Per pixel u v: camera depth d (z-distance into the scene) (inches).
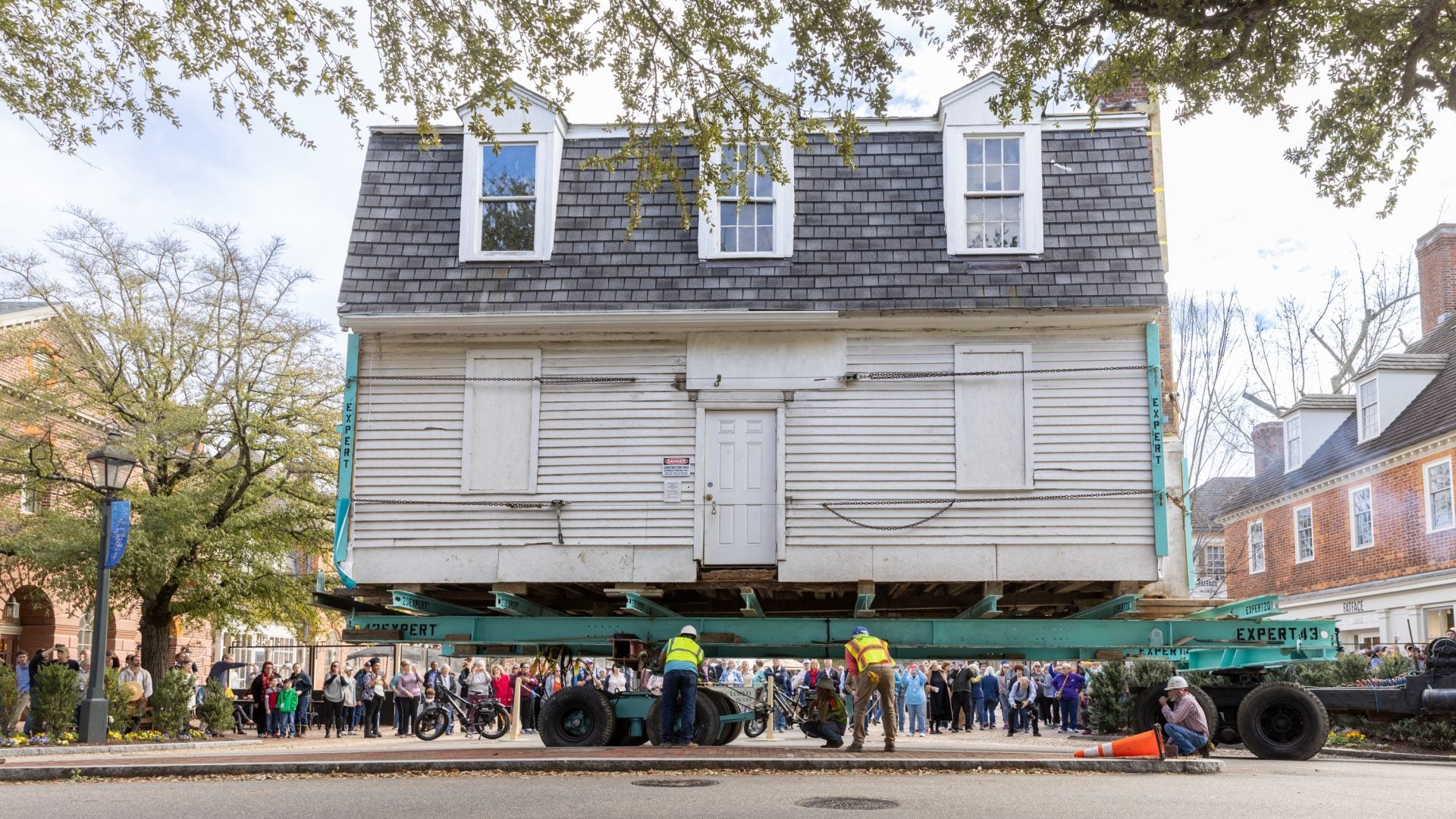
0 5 414.0
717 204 661.3
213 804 386.9
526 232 663.8
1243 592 1715.1
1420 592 1202.6
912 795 401.4
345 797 402.0
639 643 640.4
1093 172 659.4
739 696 711.7
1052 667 1172.5
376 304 647.8
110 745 839.1
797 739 911.7
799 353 649.0
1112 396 637.9
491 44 453.4
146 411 1149.1
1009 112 513.0
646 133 584.4
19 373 1296.8
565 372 656.4
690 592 690.2
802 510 635.5
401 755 607.8
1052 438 635.5
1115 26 491.2
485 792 410.6
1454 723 721.6
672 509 639.1
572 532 640.4
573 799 386.0
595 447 647.8
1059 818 341.7
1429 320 1486.2
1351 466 1350.9
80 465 1219.2
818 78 467.8
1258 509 1643.7
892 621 631.2
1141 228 647.1
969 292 634.8
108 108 448.5
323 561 1267.2
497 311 642.8
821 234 653.3
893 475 636.1
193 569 1133.1
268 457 1154.7
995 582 634.2
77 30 429.4
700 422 645.3
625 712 652.7
